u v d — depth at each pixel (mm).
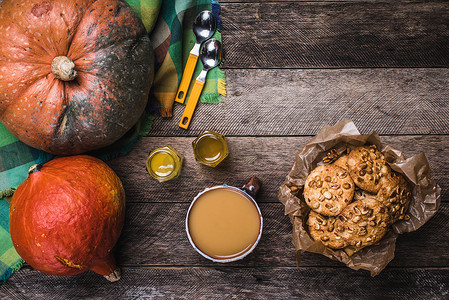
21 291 774
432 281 769
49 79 652
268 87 786
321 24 789
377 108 785
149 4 747
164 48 771
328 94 786
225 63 785
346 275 771
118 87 671
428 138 780
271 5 788
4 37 645
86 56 657
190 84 785
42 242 646
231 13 787
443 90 786
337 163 711
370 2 790
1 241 759
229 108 784
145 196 778
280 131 782
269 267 773
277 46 788
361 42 790
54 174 663
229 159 779
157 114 781
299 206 695
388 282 771
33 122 667
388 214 679
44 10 642
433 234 770
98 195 669
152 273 775
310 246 679
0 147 755
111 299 775
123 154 778
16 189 710
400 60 790
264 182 777
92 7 657
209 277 774
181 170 779
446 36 789
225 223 722
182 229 776
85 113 668
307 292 771
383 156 701
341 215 684
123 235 775
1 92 653
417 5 790
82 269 684
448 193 771
